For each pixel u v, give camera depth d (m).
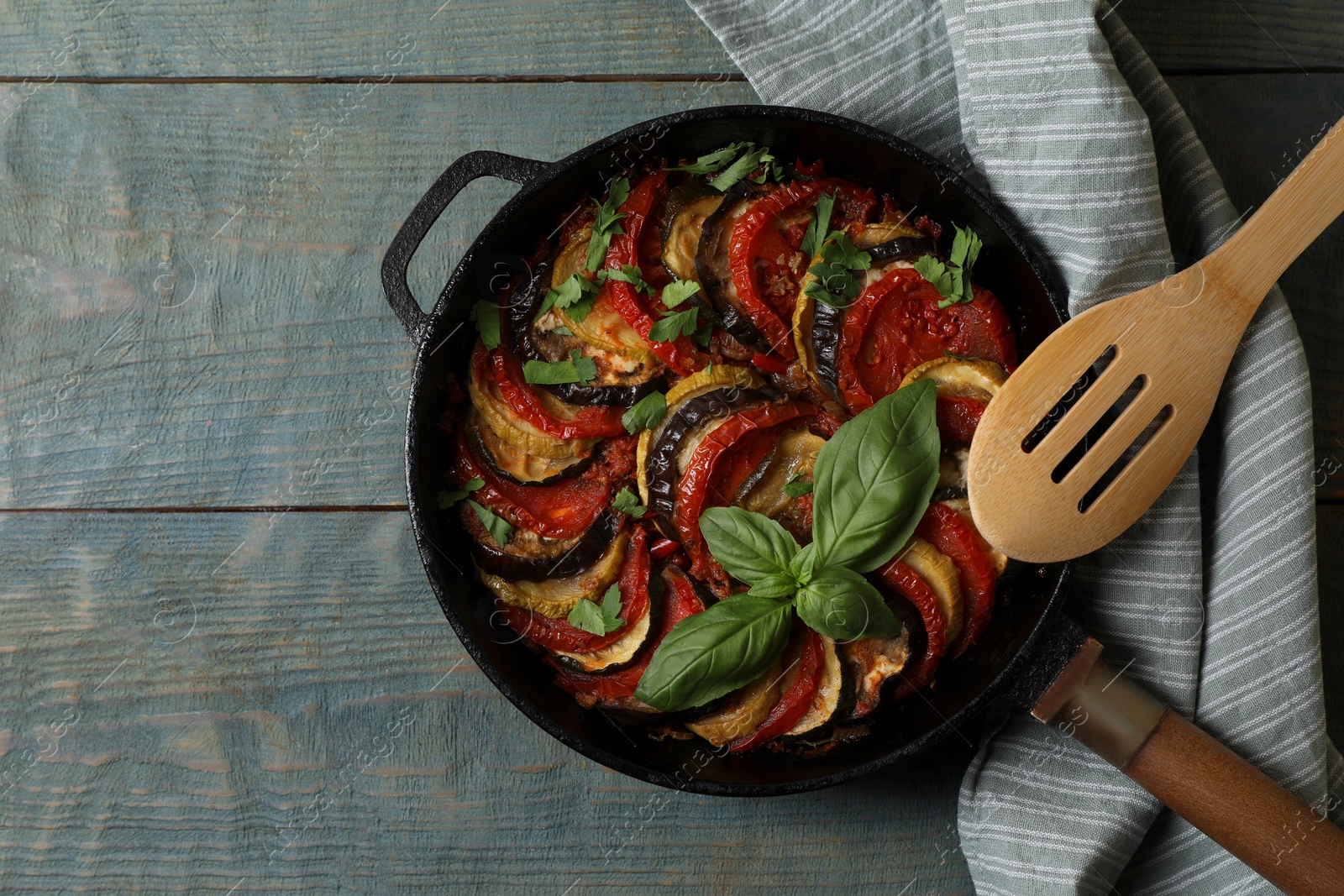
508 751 0.79
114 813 0.80
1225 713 0.75
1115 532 0.72
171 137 0.80
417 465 0.72
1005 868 0.76
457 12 0.80
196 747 0.80
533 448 0.75
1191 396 0.72
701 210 0.75
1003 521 0.72
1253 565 0.75
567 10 0.80
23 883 0.79
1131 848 0.75
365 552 0.80
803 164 0.76
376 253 0.80
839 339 0.74
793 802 0.79
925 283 0.74
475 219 0.80
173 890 0.79
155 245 0.80
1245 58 0.79
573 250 0.75
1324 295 0.79
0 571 0.80
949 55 0.77
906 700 0.75
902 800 0.79
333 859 0.79
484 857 0.79
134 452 0.80
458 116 0.80
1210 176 0.75
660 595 0.74
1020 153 0.75
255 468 0.80
